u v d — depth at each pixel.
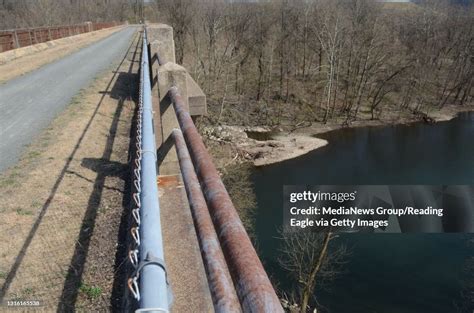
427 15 49.91
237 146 27.73
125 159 5.88
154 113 4.51
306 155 27.98
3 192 4.83
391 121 36.31
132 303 2.52
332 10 44.88
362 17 44.28
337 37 39.75
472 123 35.81
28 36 21.95
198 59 34.69
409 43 47.56
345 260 15.09
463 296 13.23
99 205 4.51
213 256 1.57
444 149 29.42
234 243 1.32
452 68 46.19
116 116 8.17
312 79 43.62
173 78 4.26
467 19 48.25
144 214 1.70
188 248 3.36
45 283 3.28
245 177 21.91
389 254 15.43
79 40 30.12
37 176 5.27
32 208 4.45
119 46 23.81
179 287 2.95
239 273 1.18
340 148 29.78
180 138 3.37
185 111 3.22
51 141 6.65
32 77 13.48
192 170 2.53
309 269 13.68
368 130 34.16
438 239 16.56
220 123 32.03
